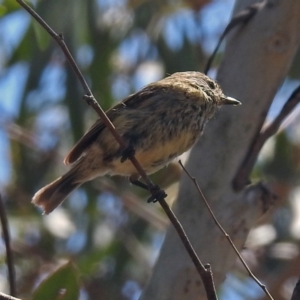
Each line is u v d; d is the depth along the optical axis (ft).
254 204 27.22
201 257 26.63
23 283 40.91
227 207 27.14
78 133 38.73
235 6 30.30
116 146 28.43
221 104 28.86
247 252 43.14
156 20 42.57
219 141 28.30
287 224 42.37
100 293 42.24
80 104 39.06
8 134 44.29
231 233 26.89
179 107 28.89
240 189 27.55
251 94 28.76
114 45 41.04
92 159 29.45
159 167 29.43
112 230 43.29
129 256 42.91
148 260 43.01
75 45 38.40
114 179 43.96
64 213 42.78
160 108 28.71
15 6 34.50
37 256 41.86
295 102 28.60
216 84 29.45
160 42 42.32
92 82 40.37
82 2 38.99
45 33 37.01
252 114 28.63
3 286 38.78
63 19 38.24
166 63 42.16
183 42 42.34
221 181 27.53
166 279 26.45
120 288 42.55
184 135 28.91
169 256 26.73
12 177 44.55
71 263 27.07
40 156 44.65
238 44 29.35
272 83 28.91
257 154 28.25
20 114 42.93
